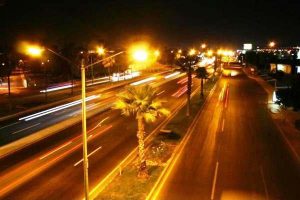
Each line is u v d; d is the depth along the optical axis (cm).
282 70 11894
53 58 9819
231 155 3575
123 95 2903
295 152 3716
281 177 3008
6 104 6431
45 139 4038
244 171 3130
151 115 2859
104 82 10606
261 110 6062
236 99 7275
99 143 3909
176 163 3303
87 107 6184
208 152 3659
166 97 7419
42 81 10256
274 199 2578
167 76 12731
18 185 2741
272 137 4297
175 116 5378
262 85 9856
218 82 10656
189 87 5406
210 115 5612
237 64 19800
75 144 3844
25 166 3147
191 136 4291
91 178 2895
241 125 4928
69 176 2930
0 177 2894
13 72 12219
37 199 2506
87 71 12050
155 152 3547
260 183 2864
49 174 2969
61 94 7906
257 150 3759
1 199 2495
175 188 2725
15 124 4822
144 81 10894
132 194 2569
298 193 2692
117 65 11688
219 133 4459
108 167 3152
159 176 2939
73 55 9688
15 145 3775
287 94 5731
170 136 4131
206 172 3083
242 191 2702
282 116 5559
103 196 2531
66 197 2544
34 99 7138
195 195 2608
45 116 5388
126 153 3556
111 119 5150
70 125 4738
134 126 4722
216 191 2688
